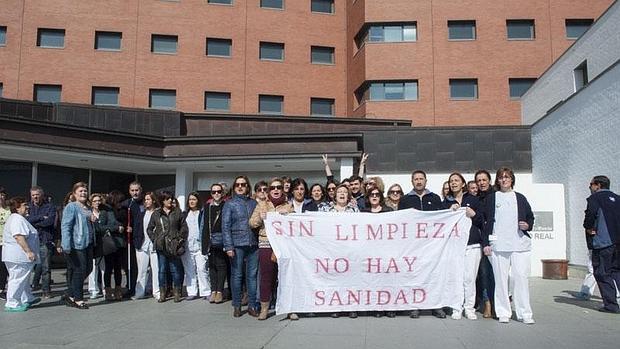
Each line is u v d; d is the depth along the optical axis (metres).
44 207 10.72
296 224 8.26
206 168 19.27
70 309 9.09
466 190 8.95
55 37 33.19
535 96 25.56
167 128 23.20
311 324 7.68
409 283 8.22
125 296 10.59
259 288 8.41
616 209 8.62
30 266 9.20
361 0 34.19
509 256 7.80
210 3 34.84
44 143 15.28
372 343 6.46
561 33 32.81
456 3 33.19
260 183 8.41
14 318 8.23
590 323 7.70
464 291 8.20
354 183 9.60
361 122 25.14
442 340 6.61
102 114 22.23
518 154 17.91
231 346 6.33
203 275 10.40
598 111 13.04
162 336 6.89
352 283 8.23
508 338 6.73
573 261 14.55
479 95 32.59
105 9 33.41
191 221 10.57
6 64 32.16
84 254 9.29
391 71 32.81
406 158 17.98
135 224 10.43
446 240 8.28
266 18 35.56
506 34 33.03
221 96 34.66
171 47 34.41
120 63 33.22
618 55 16.44
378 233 8.31
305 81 35.78
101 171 19.25
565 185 15.12
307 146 17.33
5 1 32.50
